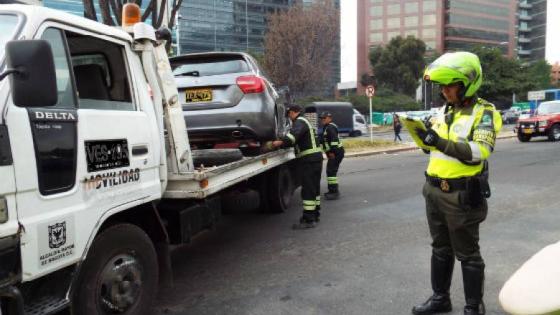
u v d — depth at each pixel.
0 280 2.38
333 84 75.00
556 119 20.58
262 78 6.40
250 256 5.37
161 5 10.14
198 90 6.16
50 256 2.67
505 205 7.60
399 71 61.62
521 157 14.62
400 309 3.88
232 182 4.82
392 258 5.14
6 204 2.42
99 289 3.10
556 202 7.70
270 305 4.01
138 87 3.69
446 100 3.43
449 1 98.50
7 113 2.44
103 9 9.55
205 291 4.37
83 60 3.28
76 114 2.94
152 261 3.55
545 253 1.47
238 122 6.04
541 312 1.25
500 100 54.25
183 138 4.19
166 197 4.01
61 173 2.78
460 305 3.88
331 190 8.63
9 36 2.70
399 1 100.88
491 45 105.06
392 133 35.22
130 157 3.40
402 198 8.51
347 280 4.53
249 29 71.12
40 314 2.63
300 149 6.50
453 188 3.32
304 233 6.25
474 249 3.44
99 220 3.06
